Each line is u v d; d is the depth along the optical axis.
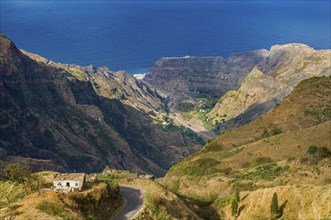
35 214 58.16
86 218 62.31
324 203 78.38
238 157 144.00
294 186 88.56
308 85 197.75
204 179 127.94
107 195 69.56
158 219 70.00
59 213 59.53
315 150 125.81
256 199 92.69
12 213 58.44
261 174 118.06
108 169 134.38
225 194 112.25
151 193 77.62
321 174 103.31
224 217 96.25
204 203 107.88
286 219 83.19
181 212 76.62
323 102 181.25
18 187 80.81
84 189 68.31
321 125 144.25
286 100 192.50
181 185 126.12
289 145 138.00
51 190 68.69
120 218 66.69
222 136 182.00
